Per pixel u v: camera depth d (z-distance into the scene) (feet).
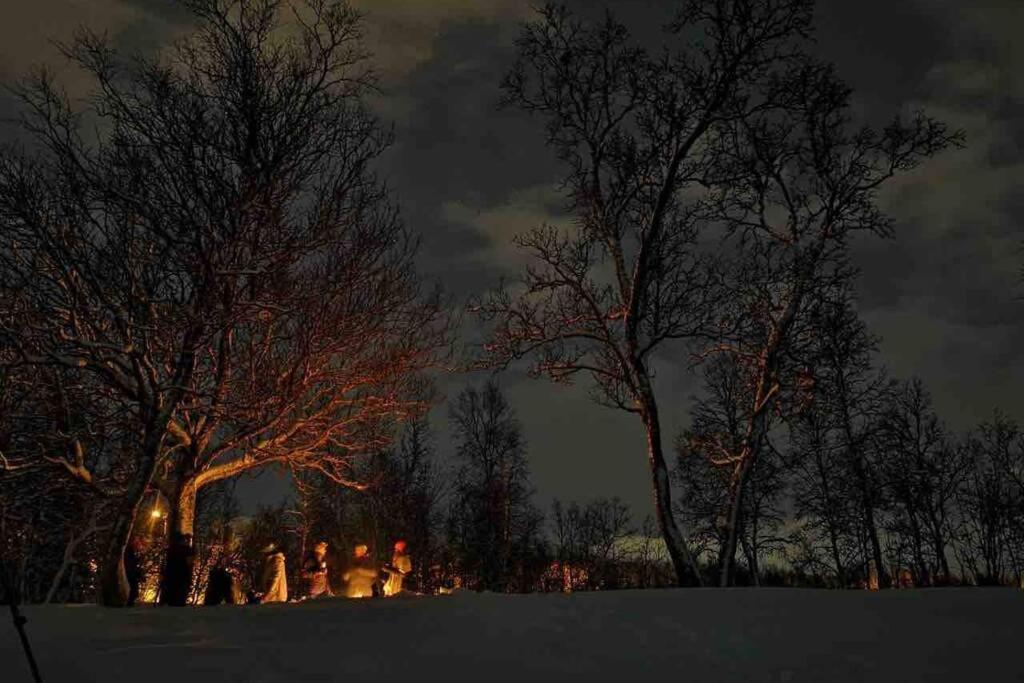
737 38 85.71
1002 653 29.04
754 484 104.68
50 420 74.69
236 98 72.49
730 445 96.27
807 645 31.40
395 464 132.05
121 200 70.28
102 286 69.21
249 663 29.84
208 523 126.21
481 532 148.87
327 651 31.78
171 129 70.95
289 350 79.51
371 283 80.43
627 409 88.43
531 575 155.74
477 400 156.25
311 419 81.15
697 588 48.60
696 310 87.20
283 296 74.33
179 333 70.74
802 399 87.15
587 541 161.17
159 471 79.92
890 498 116.47
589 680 27.22
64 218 69.46
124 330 66.13
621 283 90.89
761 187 87.92
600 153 91.40
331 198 76.18
